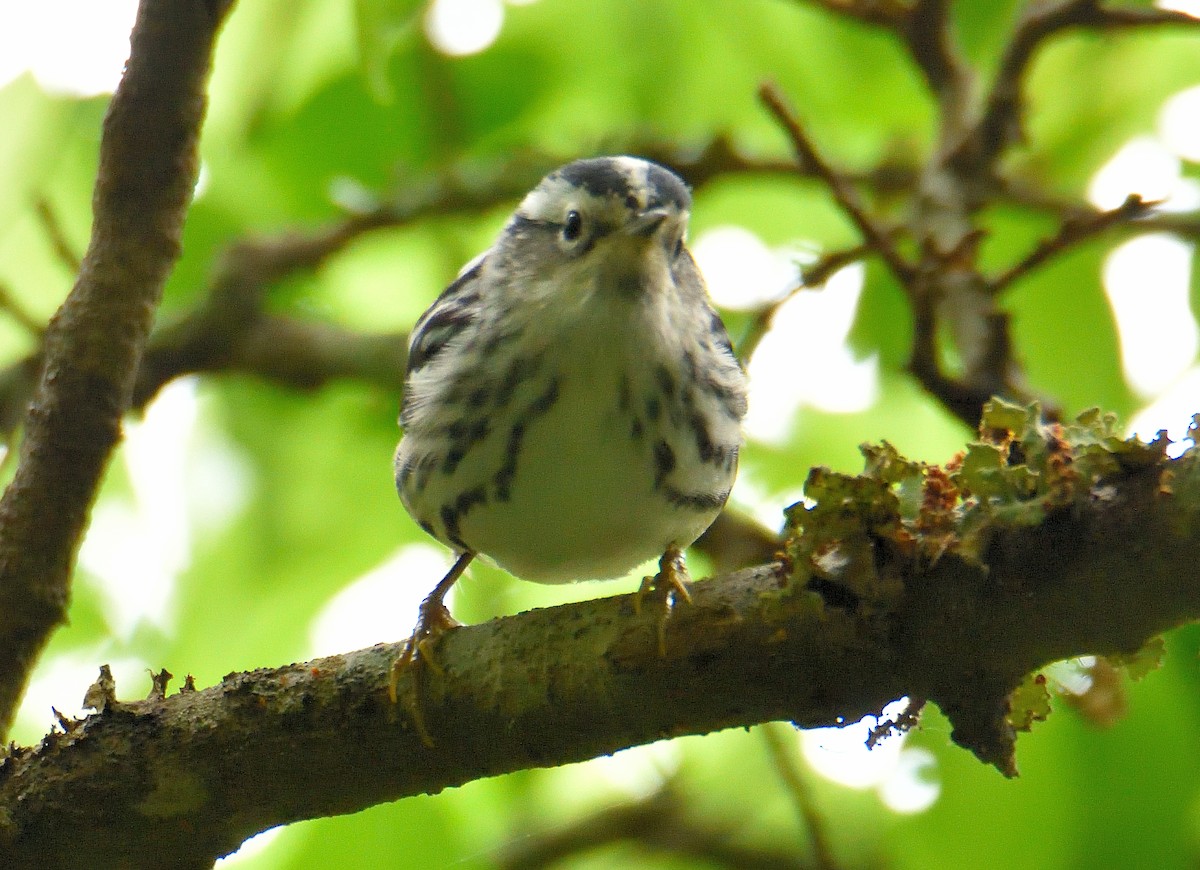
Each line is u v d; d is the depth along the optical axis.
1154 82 12.83
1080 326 12.51
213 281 13.23
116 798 7.13
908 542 6.36
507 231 9.37
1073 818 10.20
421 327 9.87
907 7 11.80
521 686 6.94
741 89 13.33
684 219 9.13
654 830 13.58
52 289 12.49
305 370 13.19
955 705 6.49
